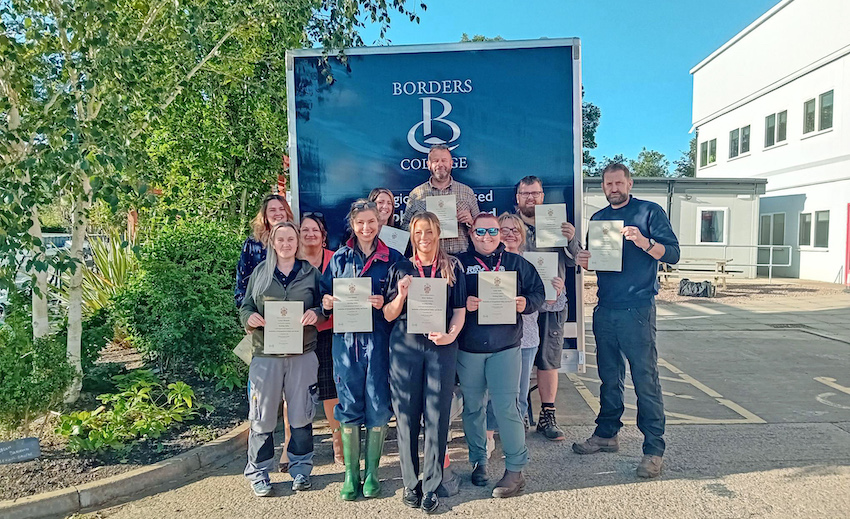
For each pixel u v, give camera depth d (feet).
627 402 19.15
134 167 13.73
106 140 12.77
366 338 11.71
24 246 13.29
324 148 14.89
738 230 58.08
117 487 12.26
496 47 14.51
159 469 12.93
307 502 11.99
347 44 15.07
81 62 13.34
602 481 12.69
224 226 21.52
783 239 64.59
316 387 12.59
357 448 12.05
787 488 12.28
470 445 12.64
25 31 13.89
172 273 17.60
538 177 14.56
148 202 13.78
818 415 17.31
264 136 25.62
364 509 11.63
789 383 21.21
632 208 13.29
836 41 55.67
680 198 58.23
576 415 17.81
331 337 13.41
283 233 11.98
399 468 13.66
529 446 14.84
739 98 74.23
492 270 11.79
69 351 16.25
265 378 12.03
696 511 11.32
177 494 12.43
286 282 12.12
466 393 12.14
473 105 14.61
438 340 11.02
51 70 13.62
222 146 25.13
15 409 13.50
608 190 13.39
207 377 18.67
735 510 11.35
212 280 17.99
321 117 14.88
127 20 15.31
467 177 14.69
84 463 13.08
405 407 11.39
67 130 12.56
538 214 13.98
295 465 12.50
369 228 11.61
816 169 58.95
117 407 14.66
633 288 13.00
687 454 14.19
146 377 16.83
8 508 11.18
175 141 24.61
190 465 13.55
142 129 16.74
